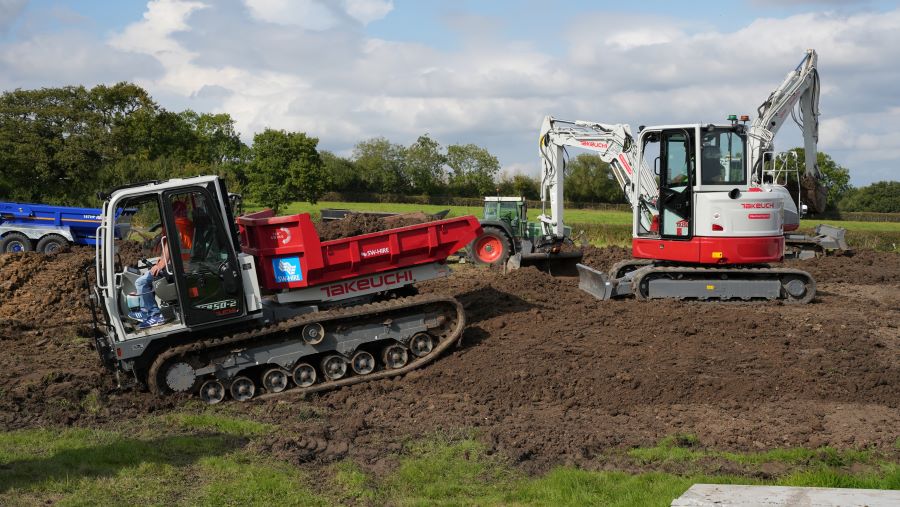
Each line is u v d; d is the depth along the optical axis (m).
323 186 53.38
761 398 8.83
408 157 98.38
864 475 6.69
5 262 17.47
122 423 8.14
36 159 46.56
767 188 15.16
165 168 50.06
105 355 9.39
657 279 13.79
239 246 9.08
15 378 9.80
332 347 9.57
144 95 64.38
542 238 18.62
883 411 8.45
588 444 7.54
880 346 10.62
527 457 7.26
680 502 4.37
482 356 10.09
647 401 8.83
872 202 81.88
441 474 6.80
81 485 6.34
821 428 7.89
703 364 9.73
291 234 9.62
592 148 17.20
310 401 9.15
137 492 6.24
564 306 13.03
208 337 9.11
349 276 10.03
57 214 23.36
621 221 47.56
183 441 7.46
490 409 8.70
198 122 83.25
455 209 67.00
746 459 7.11
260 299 9.12
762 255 13.48
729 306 13.40
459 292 13.98
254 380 9.42
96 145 48.78
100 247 8.93
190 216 8.78
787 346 10.51
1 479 6.38
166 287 8.82
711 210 13.41
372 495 6.27
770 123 19.69
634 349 10.38
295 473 6.76
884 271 18.95
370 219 19.61
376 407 8.80
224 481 6.51
